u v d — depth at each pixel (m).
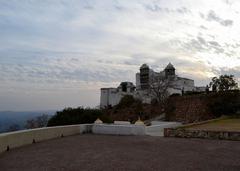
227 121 32.25
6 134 13.19
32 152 12.62
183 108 52.44
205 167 9.43
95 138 18.77
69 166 9.59
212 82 52.38
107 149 13.62
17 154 12.08
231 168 9.30
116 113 64.44
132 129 21.48
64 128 20.14
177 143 16.06
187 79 74.00
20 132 14.65
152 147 14.35
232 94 43.78
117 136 20.30
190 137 19.30
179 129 19.78
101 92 81.44
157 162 10.27
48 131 17.95
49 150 13.26
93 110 30.38
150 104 63.31
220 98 44.72
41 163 10.11
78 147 14.29
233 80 49.38
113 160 10.68
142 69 74.31
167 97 59.91
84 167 9.42
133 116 59.72
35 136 16.36
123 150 13.27
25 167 9.43
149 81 67.62
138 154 12.09
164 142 16.56
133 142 16.53
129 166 9.57
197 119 46.28
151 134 21.94
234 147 14.39
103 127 22.47
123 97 70.12
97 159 10.90
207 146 14.77
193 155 11.82
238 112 40.62
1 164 9.94
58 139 17.98
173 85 66.69
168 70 71.12
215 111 43.72
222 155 11.84
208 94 50.66
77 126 21.92
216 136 18.52
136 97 69.69
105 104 79.75
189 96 54.34
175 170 8.97
